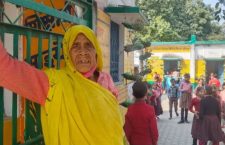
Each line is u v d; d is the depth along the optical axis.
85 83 2.77
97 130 2.66
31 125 3.03
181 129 14.72
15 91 2.54
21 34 2.91
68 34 2.83
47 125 2.65
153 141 5.95
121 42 10.91
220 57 32.62
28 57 3.00
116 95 3.21
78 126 2.62
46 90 2.63
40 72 2.65
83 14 4.32
